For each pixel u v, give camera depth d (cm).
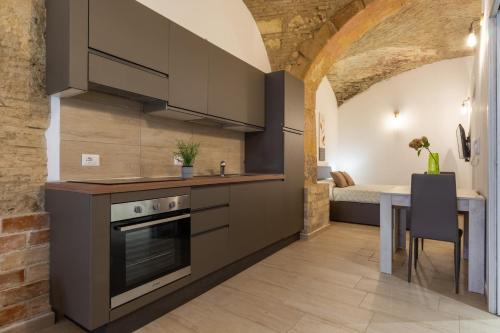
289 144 380
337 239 413
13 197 180
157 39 230
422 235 260
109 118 237
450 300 228
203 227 239
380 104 762
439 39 552
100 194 164
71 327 188
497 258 207
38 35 191
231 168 375
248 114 344
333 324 193
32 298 183
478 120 312
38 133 192
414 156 725
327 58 438
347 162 801
